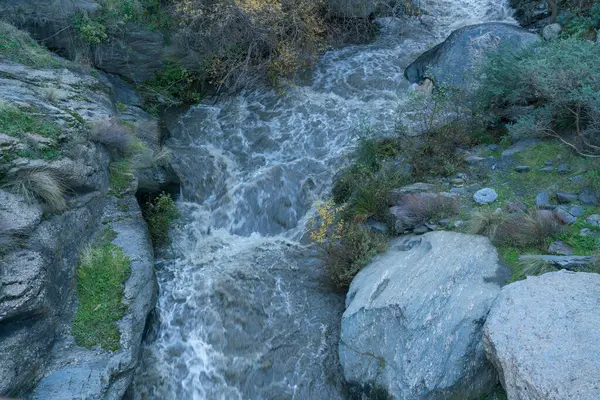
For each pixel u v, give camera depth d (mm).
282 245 8016
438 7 12570
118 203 7477
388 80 10445
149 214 8367
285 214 8547
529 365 4156
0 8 9617
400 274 5895
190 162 9375
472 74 8555
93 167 7133
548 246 5680
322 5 11242
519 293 4863
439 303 5246
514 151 7398
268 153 9469
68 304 5938
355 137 9234
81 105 8086
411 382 4895
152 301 6723
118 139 7891
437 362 4902
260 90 10906
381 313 5492
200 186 9109
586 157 6742
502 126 8070
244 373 6320
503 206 6484
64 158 6590
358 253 6738
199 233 8406
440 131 7977
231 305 7039
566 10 10023
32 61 8719
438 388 4809
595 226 5715
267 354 6422
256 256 7836
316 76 10961
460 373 4828
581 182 6402
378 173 7715
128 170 7906
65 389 5207
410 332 5160
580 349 4109
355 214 7348
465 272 5527
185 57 10828
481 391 4906
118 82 10523
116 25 10117
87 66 9773
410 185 7457
